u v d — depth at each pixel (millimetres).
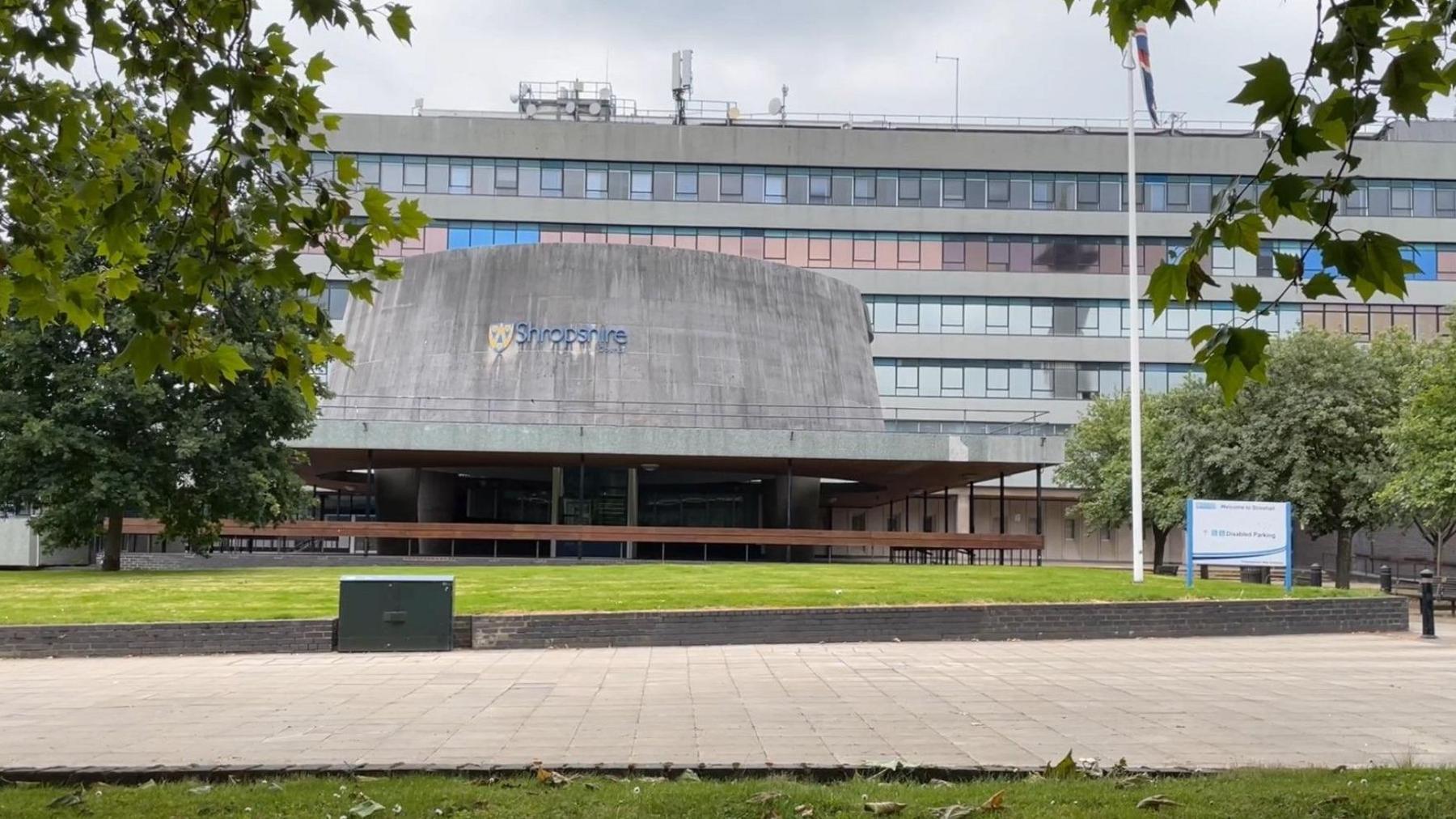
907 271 67125
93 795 7496
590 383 39500
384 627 17359
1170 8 5156
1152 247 67000
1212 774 8312
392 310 41562
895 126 72625
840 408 43688
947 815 6750
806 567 31688
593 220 66438
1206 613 20891
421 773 8344
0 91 6625
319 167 64562
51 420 28938
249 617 18062
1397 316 64812
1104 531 68188
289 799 7266
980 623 19688
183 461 30797
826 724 10711
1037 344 66875
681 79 73312
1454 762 8992
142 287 5855
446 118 66250
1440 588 35125
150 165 6473
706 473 44344
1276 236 65188
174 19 6352
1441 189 66125
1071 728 10516
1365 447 36938
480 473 45125
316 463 42125
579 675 14508
